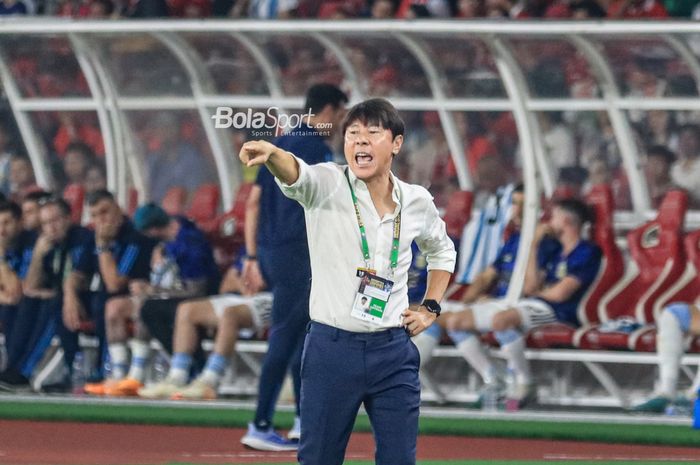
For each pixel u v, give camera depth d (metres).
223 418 37.28
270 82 41.91
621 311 39.94
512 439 35.44
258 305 40.19
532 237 39.91
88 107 43.62
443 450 33.22
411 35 39.00
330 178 19.89
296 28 38.00
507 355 39.16
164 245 42.12
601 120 42.34
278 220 31.02
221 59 41.94
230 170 44.00
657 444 34.81
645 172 42.06
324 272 19.98
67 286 42.81
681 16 47.22
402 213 20.11
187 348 40.44
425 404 41.00
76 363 43.12
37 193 43.75
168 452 32.25
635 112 41.97
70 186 45.03
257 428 32.16
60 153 45.50
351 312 19.81
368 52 41.03
